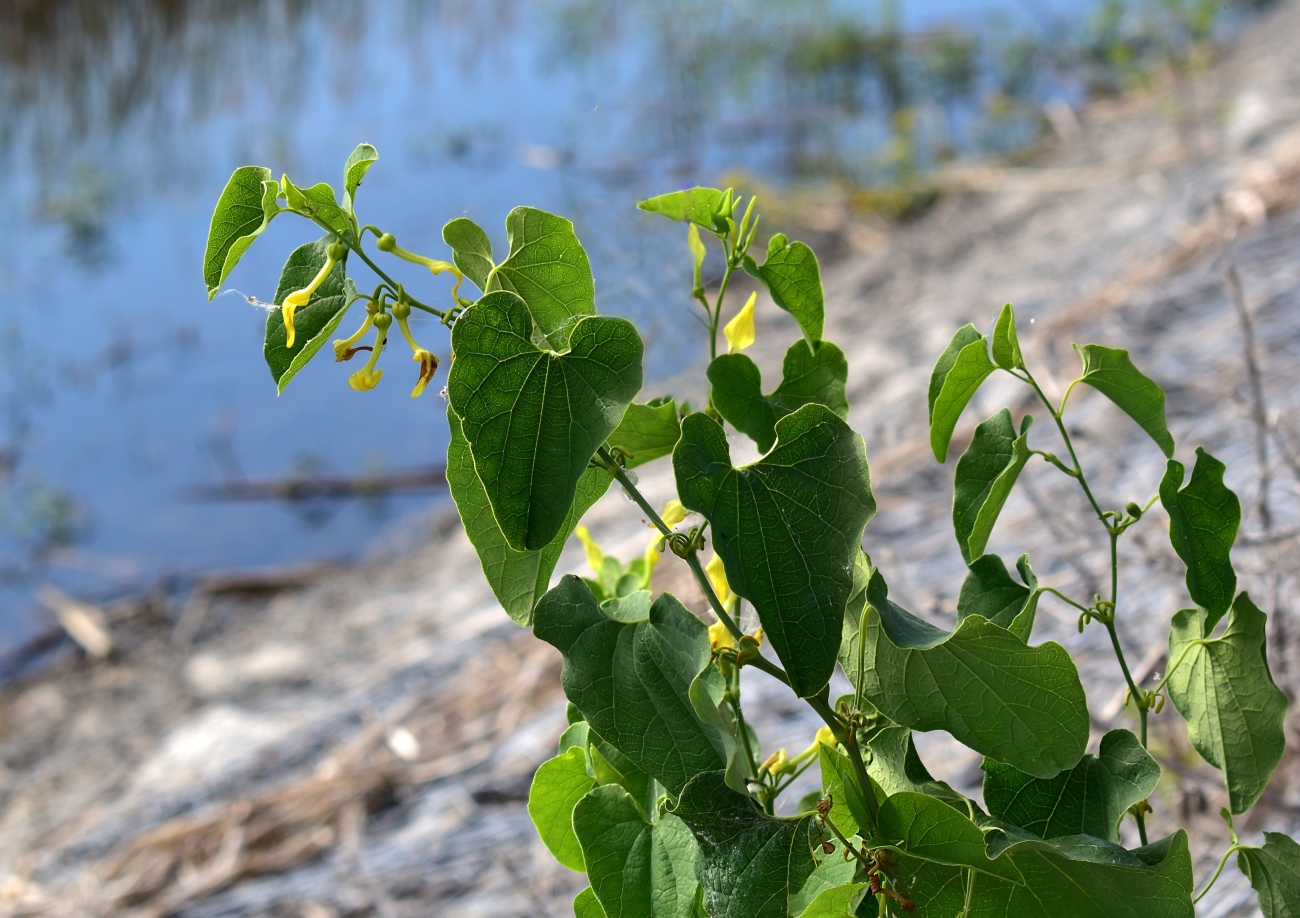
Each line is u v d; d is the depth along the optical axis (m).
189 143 6.99
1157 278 2.94
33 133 6.86
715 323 0.81
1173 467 0.81
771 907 0.73
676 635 0.75
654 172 5.93
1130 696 0.84
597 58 7.54
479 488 0.77
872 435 2.88
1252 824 1.19
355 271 2.48
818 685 0.73
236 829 2.06
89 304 5.61
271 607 3.71
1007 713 0.76
